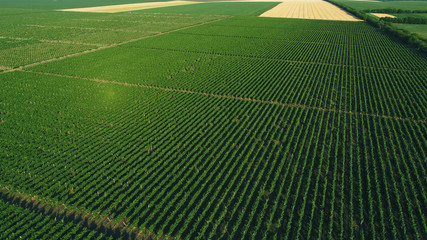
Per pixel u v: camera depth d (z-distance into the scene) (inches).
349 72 2541.8
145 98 1993.1
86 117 1722.4
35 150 1391.5
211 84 2268.7
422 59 2856.8
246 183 1215.6
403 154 1403.8
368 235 987.9
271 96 2070.6
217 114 1775.3
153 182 1194.0
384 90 2151.8
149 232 993.5
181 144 1483.8
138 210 1067.9
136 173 1266.0
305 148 1457.9
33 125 1614.2
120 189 1154.7
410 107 1872.5
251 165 1328.7
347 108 1868.8
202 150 1427.2
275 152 1424.7
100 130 1590.8
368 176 1227.2
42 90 2081.7
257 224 1011.9
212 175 1256.2
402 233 987.3
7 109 1788.9
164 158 1359.5
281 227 1023.0
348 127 1654.8
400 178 1221.7
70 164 1300.4
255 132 1572.3
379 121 1686.8
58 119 1689.2
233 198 1136.8
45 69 2524.6
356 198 1139.3
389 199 1117.1
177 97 2023.9
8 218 1009.5
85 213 1052.5
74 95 2010.3
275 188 1192.2
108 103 1902.1
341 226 997.2
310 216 1047.6
